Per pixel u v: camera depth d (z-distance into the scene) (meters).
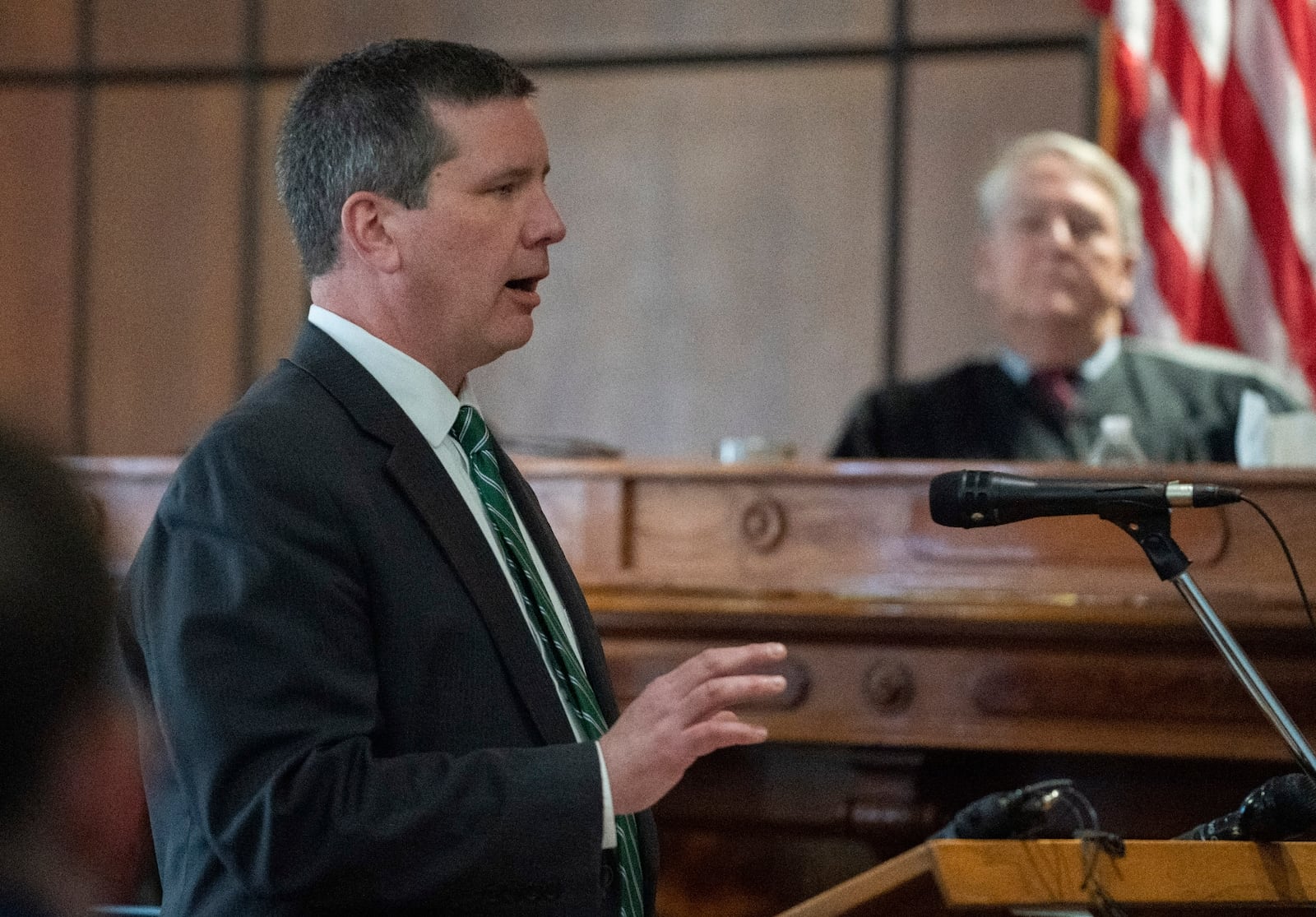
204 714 3.46
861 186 13.37
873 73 13.37
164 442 14.47
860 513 6.77
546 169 4.29
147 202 14.60
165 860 3.89
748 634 6.72
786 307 13.47
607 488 7.04
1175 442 8.84
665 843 7.14
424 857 3.47
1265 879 3.44
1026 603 6.38
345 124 4.14
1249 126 10.72
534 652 3.92
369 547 3.76
